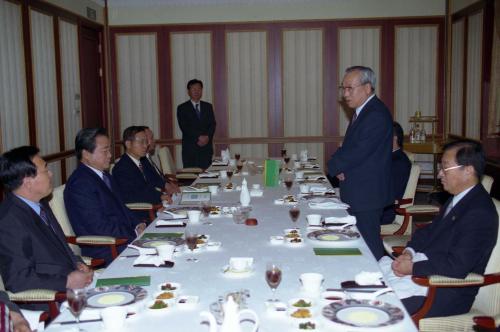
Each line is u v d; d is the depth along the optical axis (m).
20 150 2.62
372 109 3.53
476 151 2.53
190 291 2.00
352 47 8.30
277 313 1.75
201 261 2.37
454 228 2.52
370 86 3.57
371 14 8.21
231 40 8.38
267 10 8.30
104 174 3.74
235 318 1.54
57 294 2.32
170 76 8.45
